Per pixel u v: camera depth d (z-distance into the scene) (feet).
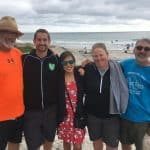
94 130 5.41
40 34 5.19
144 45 5.01
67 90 5.47
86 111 5.48
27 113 5.30
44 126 5.40
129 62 5.26
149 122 5.20
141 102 5.11
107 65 5.25
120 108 5.18
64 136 5.60
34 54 5.24
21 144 6.31
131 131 5.25
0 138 4.88
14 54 5.00
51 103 5.35
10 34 4.84
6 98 4.76
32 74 5.19
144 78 5.08
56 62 5.34
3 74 4.73
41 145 5.92
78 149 5.60
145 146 6.20
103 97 5.24
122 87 5.16
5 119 4.80
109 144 5.37
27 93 5.23
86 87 5.38
